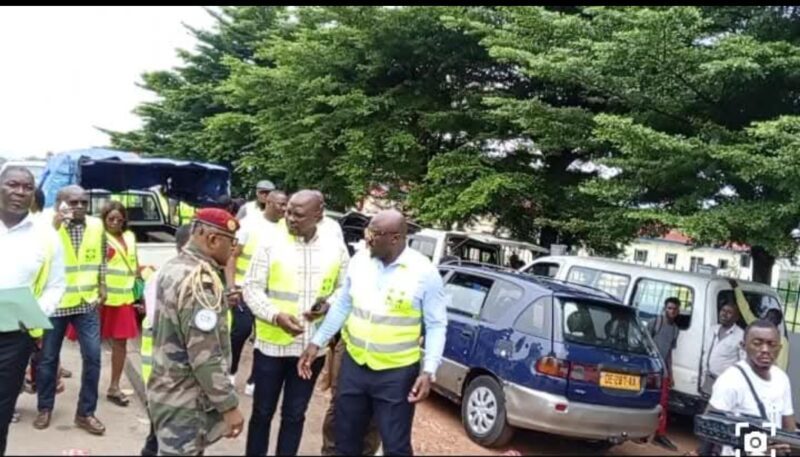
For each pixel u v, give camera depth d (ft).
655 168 30.04
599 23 33.32
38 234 16.67
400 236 12.88
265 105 58.39
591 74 31.89
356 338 12.93
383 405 12.71
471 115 44.88
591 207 39.09
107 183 34.35
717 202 29.78
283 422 14.05
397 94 48.88
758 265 32.89
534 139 42.19
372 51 49.26
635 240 38.75
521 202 42.96
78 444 16.65
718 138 29.40
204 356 10.74
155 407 10.99
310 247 14.56
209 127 64.49
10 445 16.29
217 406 10.87
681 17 27.99
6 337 16.02
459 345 22.40
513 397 19.84
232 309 18.79
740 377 11.28
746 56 27.43
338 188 51.26
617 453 20.72
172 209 37.19
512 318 21.16
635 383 20.06
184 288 10.87
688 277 25.31
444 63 46.98
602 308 20.92
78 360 24.77
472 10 43.70
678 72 29.68
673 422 25.99
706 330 23.98
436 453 13.15
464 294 23.82
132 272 20.59
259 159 58.44
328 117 49.26
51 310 16.89
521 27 37.86
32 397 20.59
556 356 19.51
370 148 46.09
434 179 43.21
